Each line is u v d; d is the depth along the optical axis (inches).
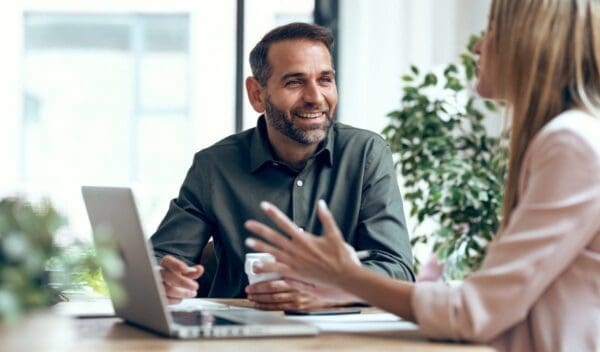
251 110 189.9
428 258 166.2
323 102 110.8
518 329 67.9
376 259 106.0
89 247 55.7
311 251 68.0
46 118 207.3
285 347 62.2
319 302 87.1
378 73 179.8
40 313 52.5
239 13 189.9
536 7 71.7
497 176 151.7
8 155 205.3
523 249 65.6
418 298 66.5
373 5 179.9
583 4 71.4
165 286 90.4
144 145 207.8
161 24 205.9
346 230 111.4
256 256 89.0
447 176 155.4
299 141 110.9
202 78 198.8
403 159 158.2
